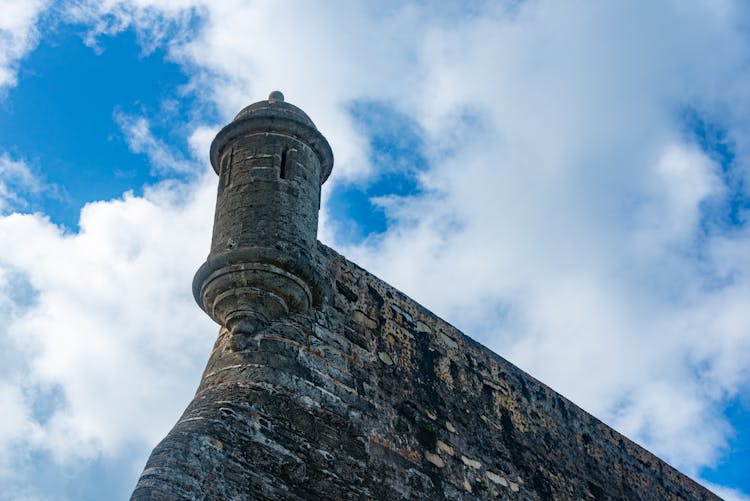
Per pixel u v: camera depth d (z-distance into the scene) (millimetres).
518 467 13281
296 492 9977
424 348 13117
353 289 12531
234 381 10438
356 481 10703
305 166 11938
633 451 15992
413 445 11828
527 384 14672
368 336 12289
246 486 9555
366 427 11328
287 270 10891
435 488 11680
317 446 10547
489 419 13438
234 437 9812
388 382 12109
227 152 12070
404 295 13352
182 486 8984
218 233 11203
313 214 11703
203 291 10898
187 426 9672
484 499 12305
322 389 11094
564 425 14852
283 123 12047
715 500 17172
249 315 10797
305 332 11367
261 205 11305
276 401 10469
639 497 15281
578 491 14086
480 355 14109
